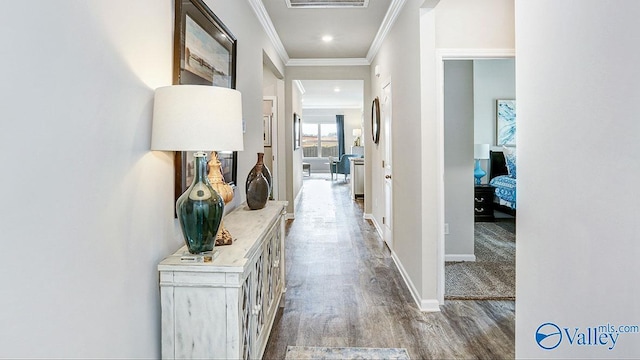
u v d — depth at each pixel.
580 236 1.15
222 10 2.41
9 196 0.82
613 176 1.01
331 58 5.84
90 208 1.09
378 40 4.60
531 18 1.41
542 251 1.36
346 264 3.79
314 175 13.86
